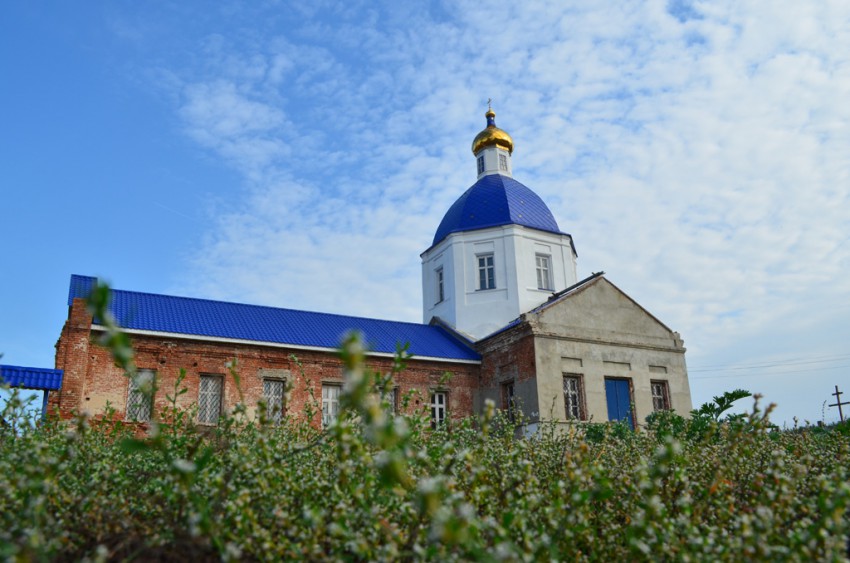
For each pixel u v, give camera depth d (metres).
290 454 4.83
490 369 24.81
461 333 27.52
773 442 8.67
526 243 28.92
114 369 18.86
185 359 20.16
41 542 3.49
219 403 20.36
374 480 4.18
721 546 3.88
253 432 6.26
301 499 4.57
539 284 29.03
